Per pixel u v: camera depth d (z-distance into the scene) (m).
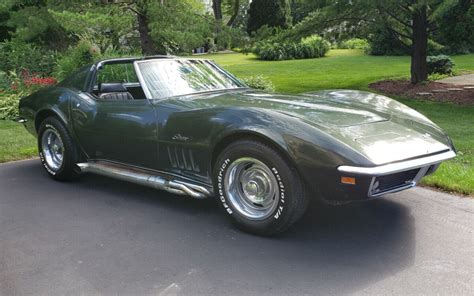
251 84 10.77
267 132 3.10
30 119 5.04
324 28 12.63
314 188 3.02
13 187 4.69
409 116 3.78
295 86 14.12
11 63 13.94
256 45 12.05
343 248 3.14
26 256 3.12
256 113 3.26
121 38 13.09
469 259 2.95
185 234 3.43
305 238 3.31
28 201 4.25
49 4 11.62
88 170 4.46
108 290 2.66
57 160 4.88
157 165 3.92
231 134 3.30
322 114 3.42
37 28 13.99
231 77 4.73
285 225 3.21
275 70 19.83
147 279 2.78
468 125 7.85
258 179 3.28
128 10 11.20
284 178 3.09
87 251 3.18
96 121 4.26
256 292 2.60
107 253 3.14
